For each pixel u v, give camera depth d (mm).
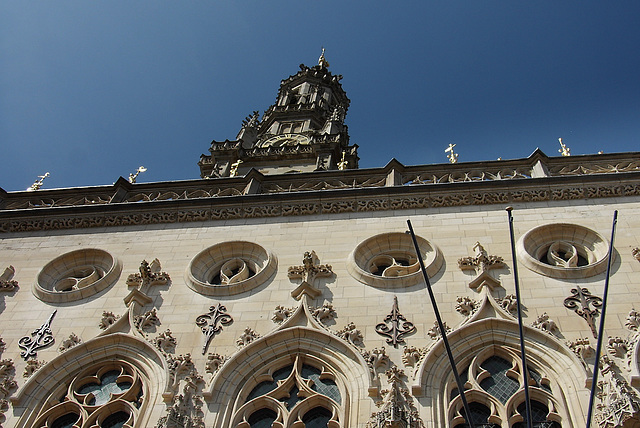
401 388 14852
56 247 21828
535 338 15828
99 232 22391
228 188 24625
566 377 14797
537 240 19266
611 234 17141
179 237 21516
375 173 23969
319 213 21688
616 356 15000
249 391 15883
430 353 15586
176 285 19328
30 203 25141
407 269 18781
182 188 24969
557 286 17375
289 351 16562
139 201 23672
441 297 17500
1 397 16312
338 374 15734
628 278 17266
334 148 38781
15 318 18844
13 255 21625
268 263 19422
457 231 19922
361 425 14219
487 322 16312
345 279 18594
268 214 22000
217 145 40000
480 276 17625
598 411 13586
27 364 17062
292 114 47844
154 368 16547
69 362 17141
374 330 16656
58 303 19312
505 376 15406
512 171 23062
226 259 20406
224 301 18484
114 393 16219
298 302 17922
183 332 17500
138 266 20359
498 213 20531
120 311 18625
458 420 14312
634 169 22188
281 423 14766
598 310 16344
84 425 15492
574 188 20875
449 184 21531
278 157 38938
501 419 14172
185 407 15055
